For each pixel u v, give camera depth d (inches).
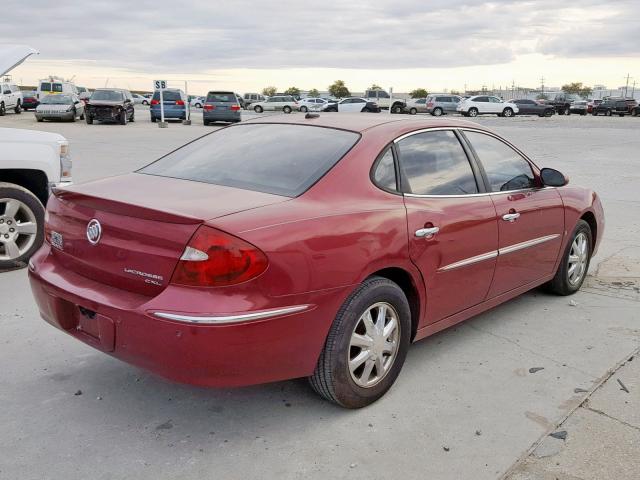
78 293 119.8
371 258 125.6
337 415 131.3
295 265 112.7
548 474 112.0
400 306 136.2
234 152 146.6
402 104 1855.3
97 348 120.4
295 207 119.1
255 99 2327.8
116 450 117.5
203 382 109.6
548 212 185.2
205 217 108.9
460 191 155.3
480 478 110.7
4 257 229.1
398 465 114.2
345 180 130.1
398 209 134.5
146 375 147.9
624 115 2022.6
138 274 113.7
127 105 1218.0
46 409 131.6
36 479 108.3
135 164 534.6
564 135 985.5
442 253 144.4
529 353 164.1
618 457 117.3
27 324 177.5
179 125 1192.2
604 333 178.5
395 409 134.1
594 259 256.5
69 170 249.3
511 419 130.6
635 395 141.8
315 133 146.3
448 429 126.5
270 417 130.2
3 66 241.4
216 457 115.9
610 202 390.3
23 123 1135.0
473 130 169.3
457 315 159.2
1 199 224.8
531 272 185.0
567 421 130.0
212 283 106.5
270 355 113.0
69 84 1498.5
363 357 129.5
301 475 110.9
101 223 119.6
